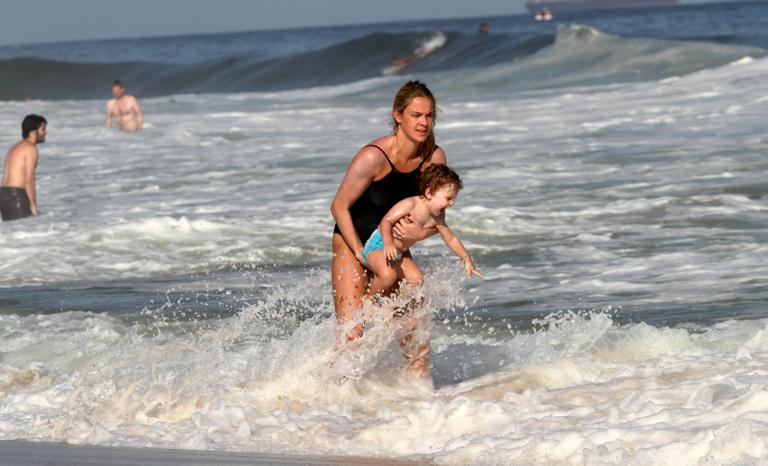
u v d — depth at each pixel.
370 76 173.38
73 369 23.30
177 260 37.44
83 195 54.94
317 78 178.88
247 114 104.56
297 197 50.50
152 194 54.28
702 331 24.53
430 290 21.16
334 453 16.30
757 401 16.06
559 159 59.12
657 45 131.62
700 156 56.50
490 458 15.12
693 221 40.84
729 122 69.38
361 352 20.95
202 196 52.59
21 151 47.88
